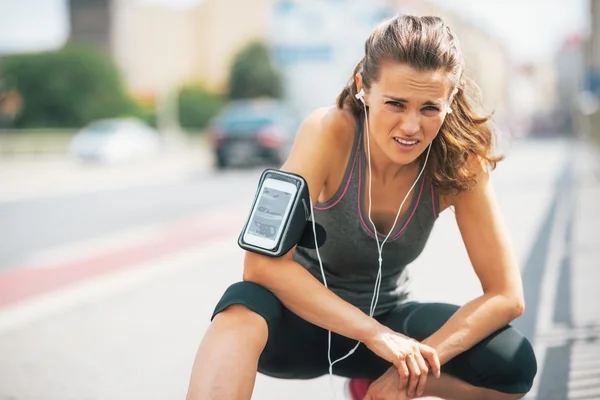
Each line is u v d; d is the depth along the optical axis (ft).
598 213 23.70
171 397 8.57
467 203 6.05
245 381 5.25
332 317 5.54
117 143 67.82
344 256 6.23
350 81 6.05
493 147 6.08
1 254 19.95
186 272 16.67
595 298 12.47
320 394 8.64
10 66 132.36
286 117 50.52
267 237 5.54
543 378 8.62
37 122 132.16
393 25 5.37
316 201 6.15
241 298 5.48
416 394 5.58
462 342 5.74
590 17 100.73
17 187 44.83
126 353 10.39
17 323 12.28
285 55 52.60
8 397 8.57
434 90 5.24
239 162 49.29
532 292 13.11
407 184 6.02
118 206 32.22
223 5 168.04
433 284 14.25
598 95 84.84
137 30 166.20
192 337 11.17
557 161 56.34
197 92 136.36
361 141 5.96
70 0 165.99
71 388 8.89
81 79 132.87
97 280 16.02
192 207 30.76
